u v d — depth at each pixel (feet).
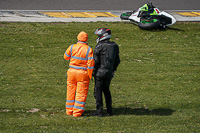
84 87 86.74
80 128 77.87
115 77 135.33
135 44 193.67
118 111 95.71
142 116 90.27
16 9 265.54
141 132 76.64
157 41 203.00
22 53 161.38
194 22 253.03
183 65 159.53
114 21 241.35
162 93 117.39
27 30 202.08
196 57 175.01
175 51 185.06
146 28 218.59
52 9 275.39
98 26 223.92
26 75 130.62
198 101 108.58
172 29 229.86
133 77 136.67
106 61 85.81
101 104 88.53
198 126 83.20
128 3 317.42
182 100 108.99
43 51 168.14
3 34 189.98
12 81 121.08
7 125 76.89
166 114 93.86
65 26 218.18
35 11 263.90
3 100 98.73
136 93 116.16
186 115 93.20
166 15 225.15
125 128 79.20
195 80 136.56
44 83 121.80
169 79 136.46
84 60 85.15
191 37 215.51
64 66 147.84
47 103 98.99
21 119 82.02
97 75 86.43
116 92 115.85
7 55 156.04
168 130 78.74
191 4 330.34
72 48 85.92
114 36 205.26
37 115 86.99
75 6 292.20
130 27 227.20
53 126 77.92
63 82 125.08
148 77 137.80
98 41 86.89
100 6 298.15
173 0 343.26
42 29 206.80
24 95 106.01
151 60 165.68
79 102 87.04
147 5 225.35
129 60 162.81
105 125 81.05
